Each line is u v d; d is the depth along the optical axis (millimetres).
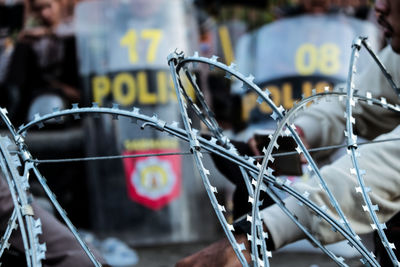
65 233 2039
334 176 1726
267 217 1722
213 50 5281
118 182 4617
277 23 4910
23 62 5129
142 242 4648
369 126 2311
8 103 5090
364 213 1723
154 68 4590
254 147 2084
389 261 1948
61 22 5184
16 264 2039
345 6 4875
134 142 4590
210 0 5410
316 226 1688
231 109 4859
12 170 1462
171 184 4621
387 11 1884
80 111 1507
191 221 4660
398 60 2107
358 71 4039
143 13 4699
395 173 1731
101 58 4664
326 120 2432
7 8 5188
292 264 4395
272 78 4766
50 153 4867
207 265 1739
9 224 1464
